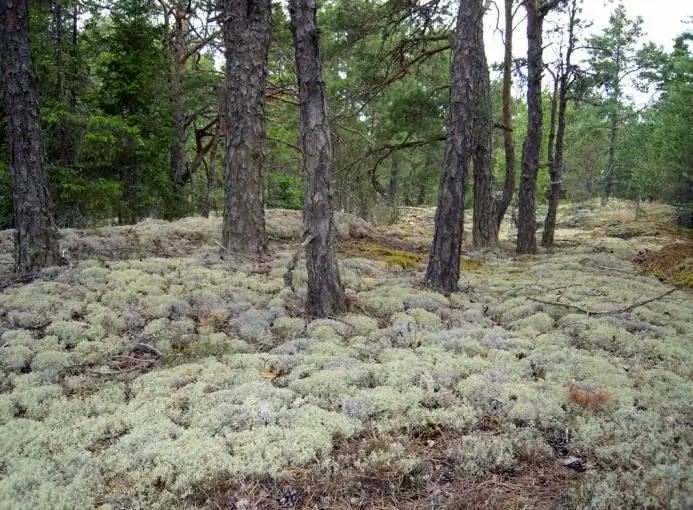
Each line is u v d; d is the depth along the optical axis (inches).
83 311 235.5
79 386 171.5
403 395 161.9
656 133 887.1
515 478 124.5
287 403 158.6
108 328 221.9
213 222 432.8
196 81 566.6
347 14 502.6
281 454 130.3
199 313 247.9
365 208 895.1
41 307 231.3
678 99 724.0
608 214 992.2
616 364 193.6
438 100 493.4
